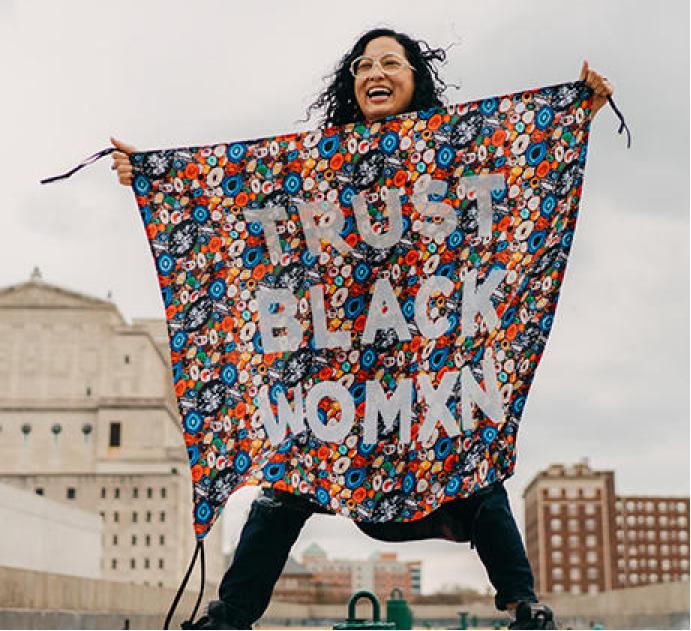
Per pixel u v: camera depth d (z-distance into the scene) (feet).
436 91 16.15
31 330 307.58
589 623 133.08
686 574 517.96
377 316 14.66
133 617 87.40
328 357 14.62
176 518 253.24
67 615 69.97
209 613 13.70
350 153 14.97
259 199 14.99
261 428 14.40
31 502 144.25
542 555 467.11
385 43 15.78
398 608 20.13
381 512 14.15
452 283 14.58
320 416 14.47
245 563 13.87
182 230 14.93
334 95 16.39
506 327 14.28
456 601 334.03
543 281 14.28
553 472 474.08
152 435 294.66
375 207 14.84
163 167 15.02
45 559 148.97
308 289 14.80
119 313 321.32
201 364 14.61
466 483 13.92
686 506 520.42
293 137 15.08
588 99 14.58
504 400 14.05
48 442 295.48
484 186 14.66
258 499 14.30
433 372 14.40
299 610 231.09
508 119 14.75
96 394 303.68
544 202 14.49
